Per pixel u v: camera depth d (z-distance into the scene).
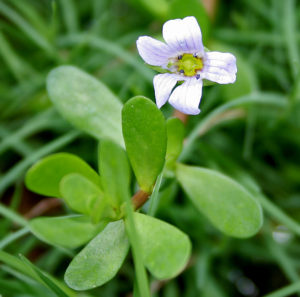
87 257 0.09
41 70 0.13
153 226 0.09
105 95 0.10
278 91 0.13
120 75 0.13
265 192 0.12
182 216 0.11
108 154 0.09
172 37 0.10
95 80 0.10
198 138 0.12
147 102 0.09
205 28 0.12
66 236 0.09
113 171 0.09
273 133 0.12
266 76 0.13
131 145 0.10
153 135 0.10
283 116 0.12
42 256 0.11
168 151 0.10
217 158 0.12
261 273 0.12
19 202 0.12
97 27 0.13
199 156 0.12
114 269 0.09
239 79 0.12
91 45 0.13
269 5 0.13
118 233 0.10
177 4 0.12
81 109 0.10
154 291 0.11
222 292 0.11
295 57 0.12
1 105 0.12
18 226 0.11
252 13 0.13
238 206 0.10
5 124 0.12
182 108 0.10
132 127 0.10
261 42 0.13
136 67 0.12
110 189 0.09
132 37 0.13
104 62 0.13
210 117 0.11
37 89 0.13
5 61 0.13
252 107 0.12
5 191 0.12
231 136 0.12
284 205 0.12
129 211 0.09
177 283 0.11
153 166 0.10
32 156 0.11
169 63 0.10
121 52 0.12
